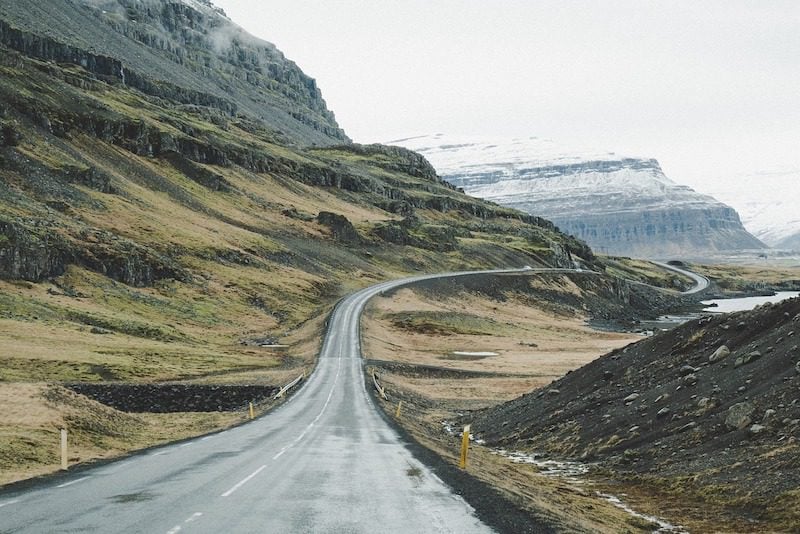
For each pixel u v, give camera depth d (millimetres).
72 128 181000
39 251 98562
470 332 121812
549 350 109250
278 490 18250
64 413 30875
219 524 14273
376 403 51969
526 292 185125
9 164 134375
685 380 33062
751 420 26422
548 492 23609
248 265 147875
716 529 20141
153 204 163000
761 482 22078
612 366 42781
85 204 138000
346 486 19156
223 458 24281
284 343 102375
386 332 112375
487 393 69812
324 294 146875
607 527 19141
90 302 98188
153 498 16859
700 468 25047
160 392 59062
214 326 107750
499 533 14578
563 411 39688
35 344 70938
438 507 16859
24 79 188750
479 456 31984
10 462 22406
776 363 29219
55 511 15305
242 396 60156
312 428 35719
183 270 126562
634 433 31312
